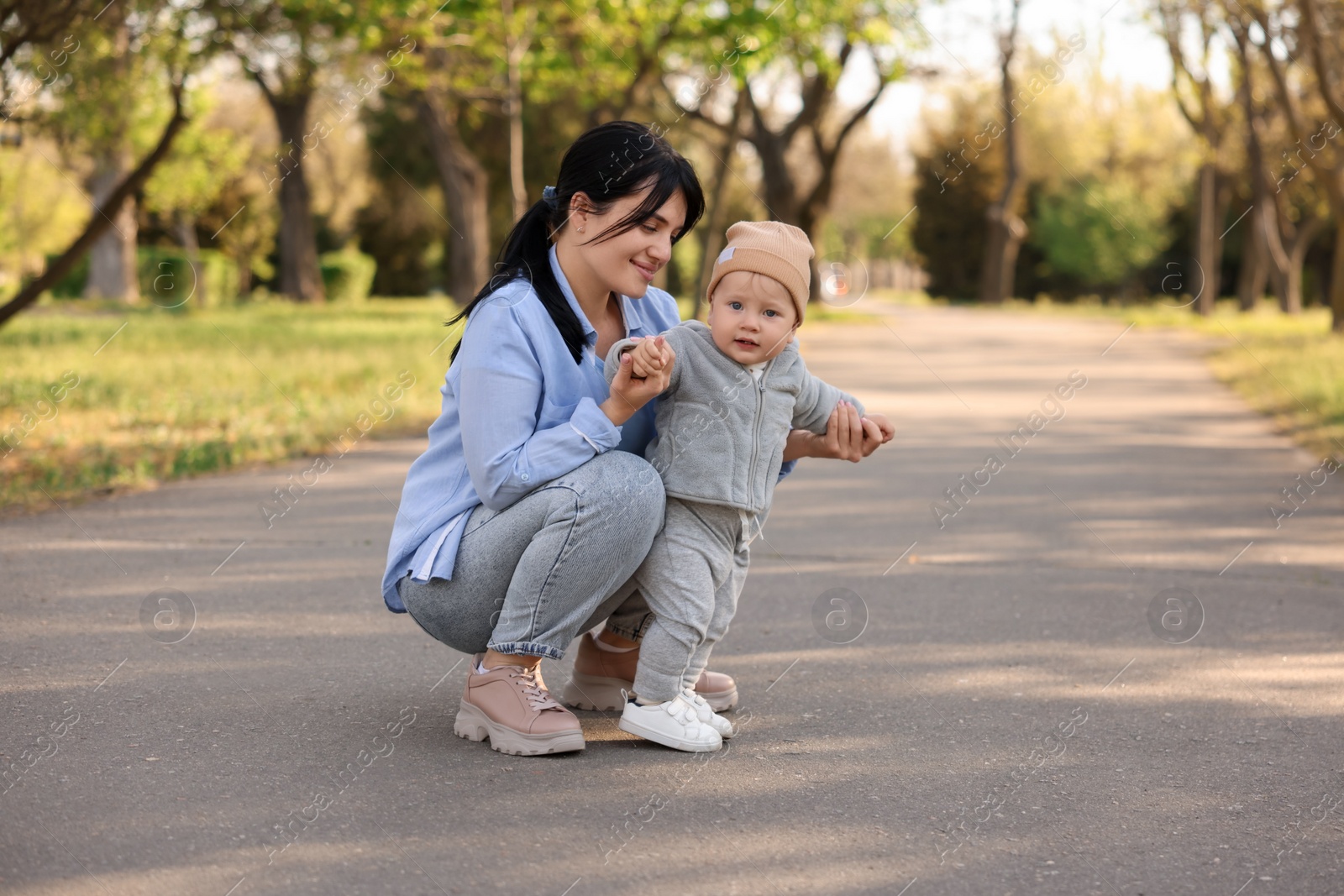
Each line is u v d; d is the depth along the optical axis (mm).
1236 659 3697
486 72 15906
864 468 7785
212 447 7461
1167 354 18391
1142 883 2215
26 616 3885
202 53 9906
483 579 2752
